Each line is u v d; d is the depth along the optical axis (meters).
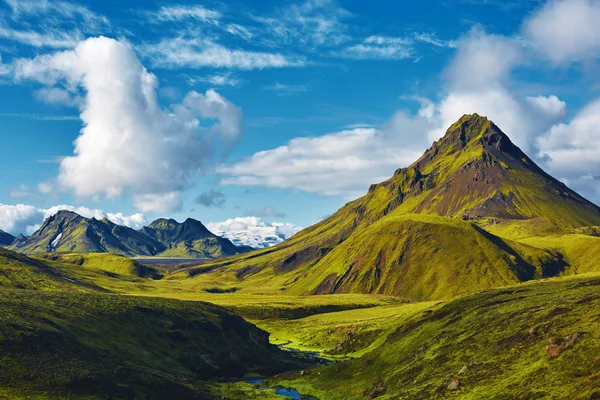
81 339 132.62
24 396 94.69
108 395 108.38
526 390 79.44
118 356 134.12
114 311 164.50
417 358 125.62
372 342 188.50
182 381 135.75
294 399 132.75
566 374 78.38
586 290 120.69
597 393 67.69
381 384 120.81
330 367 154.75
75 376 109.25
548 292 132.88
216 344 180.38
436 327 140.88
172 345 162.88
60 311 147.50
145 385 119.69
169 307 189.75
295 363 189.62
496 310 129.88
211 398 128.25
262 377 168.38
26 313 135.50
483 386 89.88
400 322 183.12
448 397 92.38
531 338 99.88
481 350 108.75
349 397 126.31
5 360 106.62
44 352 115.69
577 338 85.88
